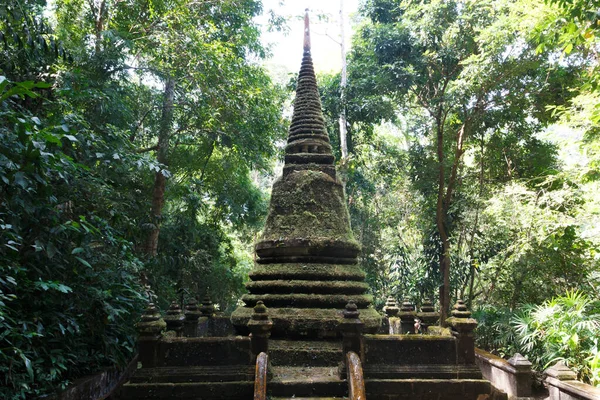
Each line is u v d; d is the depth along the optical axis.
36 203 6.23
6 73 8.19
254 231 25.44
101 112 10.60
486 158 15.80
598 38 9.56
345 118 17.58
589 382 8.06
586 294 10.77
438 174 15.79
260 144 15.52
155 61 13.56
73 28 13.79
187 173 19.36
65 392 7.30
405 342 7.16
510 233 12.15
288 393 6.68
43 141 5.92
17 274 6.69
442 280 15.16
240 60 14.38
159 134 15.48
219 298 21.33
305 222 9.30
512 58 12.53
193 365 6.95
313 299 8.39
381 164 18.70
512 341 10.33
